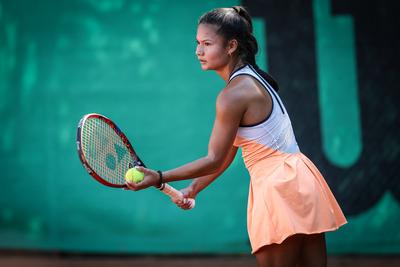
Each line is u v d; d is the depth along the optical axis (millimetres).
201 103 22078
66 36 22234
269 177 10367
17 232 21922
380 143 22250
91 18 22250
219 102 10320
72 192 21984
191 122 22031
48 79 22172
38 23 22281
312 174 10609
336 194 22141
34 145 22125
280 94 22250
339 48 22344
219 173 11898
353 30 22406
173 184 21531
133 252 21906
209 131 22031
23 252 21828
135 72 22125
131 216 21891
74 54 22172
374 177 22188
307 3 22375
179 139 22000
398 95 22281
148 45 22141
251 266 20984
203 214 21906
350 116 22266
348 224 22109
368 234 22094
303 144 22234
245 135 10523
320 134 22234
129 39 22172
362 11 22422
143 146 21953
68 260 21594
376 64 22375
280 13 22344
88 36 22203
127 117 22047
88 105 22109
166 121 22016
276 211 10133
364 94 22312
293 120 22266
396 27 22406
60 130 22109
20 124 22125
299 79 22281
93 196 21938
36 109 22125
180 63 22094
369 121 22266
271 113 10484
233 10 10969
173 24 22203
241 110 10281
